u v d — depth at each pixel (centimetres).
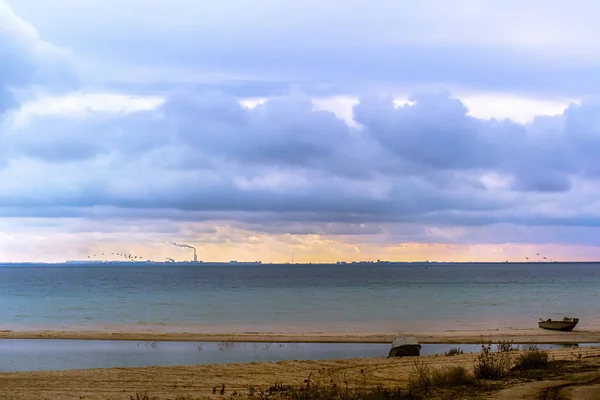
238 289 11019
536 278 17688
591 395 1222
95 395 1594
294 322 4712
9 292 10075
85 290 10800
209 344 3291
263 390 1620
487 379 1534
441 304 6869
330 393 1455
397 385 1623
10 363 2627
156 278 18450
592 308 6238
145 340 3466
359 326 4350
